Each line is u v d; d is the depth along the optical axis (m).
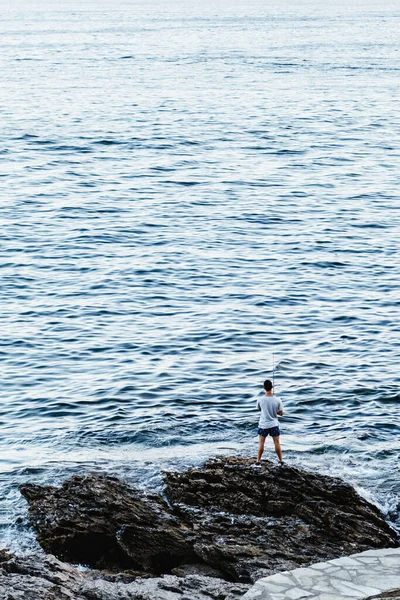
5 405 29.25
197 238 49.47
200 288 41.09
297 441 26.23
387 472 24.08
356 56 180.50
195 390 30.27
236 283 41.81
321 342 34.56
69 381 31.08
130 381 31.00
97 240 48.94
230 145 80.62
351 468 24.34
